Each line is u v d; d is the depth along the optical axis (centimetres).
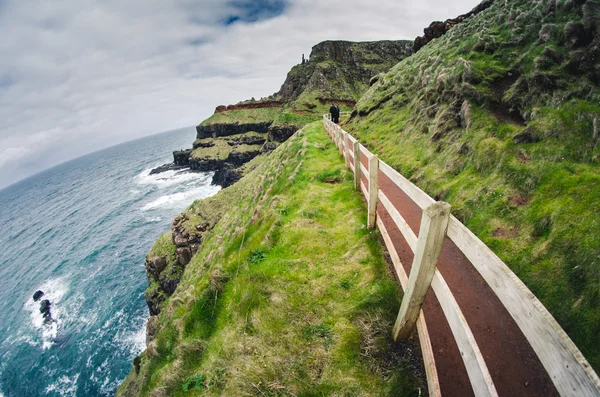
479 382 216
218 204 3469
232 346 446
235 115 12306
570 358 151
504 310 395
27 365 2881
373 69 11838
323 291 501
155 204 7519
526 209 539
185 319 578
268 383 372
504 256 499
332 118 2114
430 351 321
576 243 430
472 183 682
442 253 552
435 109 1095
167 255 3122
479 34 1215
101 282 4222
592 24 729
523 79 791
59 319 3525
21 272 5559
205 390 407
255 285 540
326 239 659
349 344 398
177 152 12238
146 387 545
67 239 6694
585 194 479
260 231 797
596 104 606
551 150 588
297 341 421
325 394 347
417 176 887
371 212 641
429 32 2552
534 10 1018
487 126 773
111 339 3002
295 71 12938
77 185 16812
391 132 1397
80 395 2458
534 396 274
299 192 950
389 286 475
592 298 372
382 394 332
